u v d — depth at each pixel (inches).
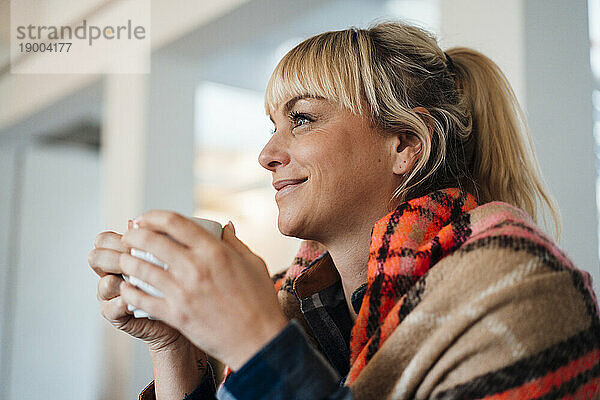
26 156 171.9
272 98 38.8
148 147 109.2
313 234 37.3
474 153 41.8
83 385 173.3
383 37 39.1
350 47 37.9
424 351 27.8
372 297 32.5
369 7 118.3
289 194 37.0
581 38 64.2
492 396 26.6
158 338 37.0
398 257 32.6
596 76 78.2
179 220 27.5
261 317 27.0
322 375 26.7
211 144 182.4
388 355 28.6
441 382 27.7
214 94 154.9
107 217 115.3
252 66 142.7
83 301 175.8
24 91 148.7
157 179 109.7
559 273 28.5
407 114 37.2
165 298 26.7
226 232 31.3
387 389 28.5
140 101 109.8
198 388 38.2
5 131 161.5
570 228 60.4
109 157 116.7
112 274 33.0
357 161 36.7
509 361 26.8
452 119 39.5
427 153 37.0
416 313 28.7
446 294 28.5
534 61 59.6
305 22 121.0
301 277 40.1
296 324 27.0
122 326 35.6
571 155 61.4
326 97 36.8
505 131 42.1
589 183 62.6
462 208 35.1
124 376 104.2
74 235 177.0
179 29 103.6
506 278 28.0
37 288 170.1
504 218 31.7
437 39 47.9
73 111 145.3
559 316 27.7
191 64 114.3
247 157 190.7
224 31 101.6
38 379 166.9
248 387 26.1
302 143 36.6
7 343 168.4
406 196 37.6
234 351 26.6
